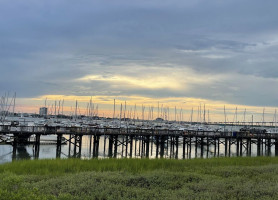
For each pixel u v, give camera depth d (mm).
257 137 52938
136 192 12484
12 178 11211
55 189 12664
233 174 17906
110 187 12984
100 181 14438
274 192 12555
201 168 20438
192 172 18797
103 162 21688
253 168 19562
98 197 11664
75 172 18000
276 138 53781
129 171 18484
